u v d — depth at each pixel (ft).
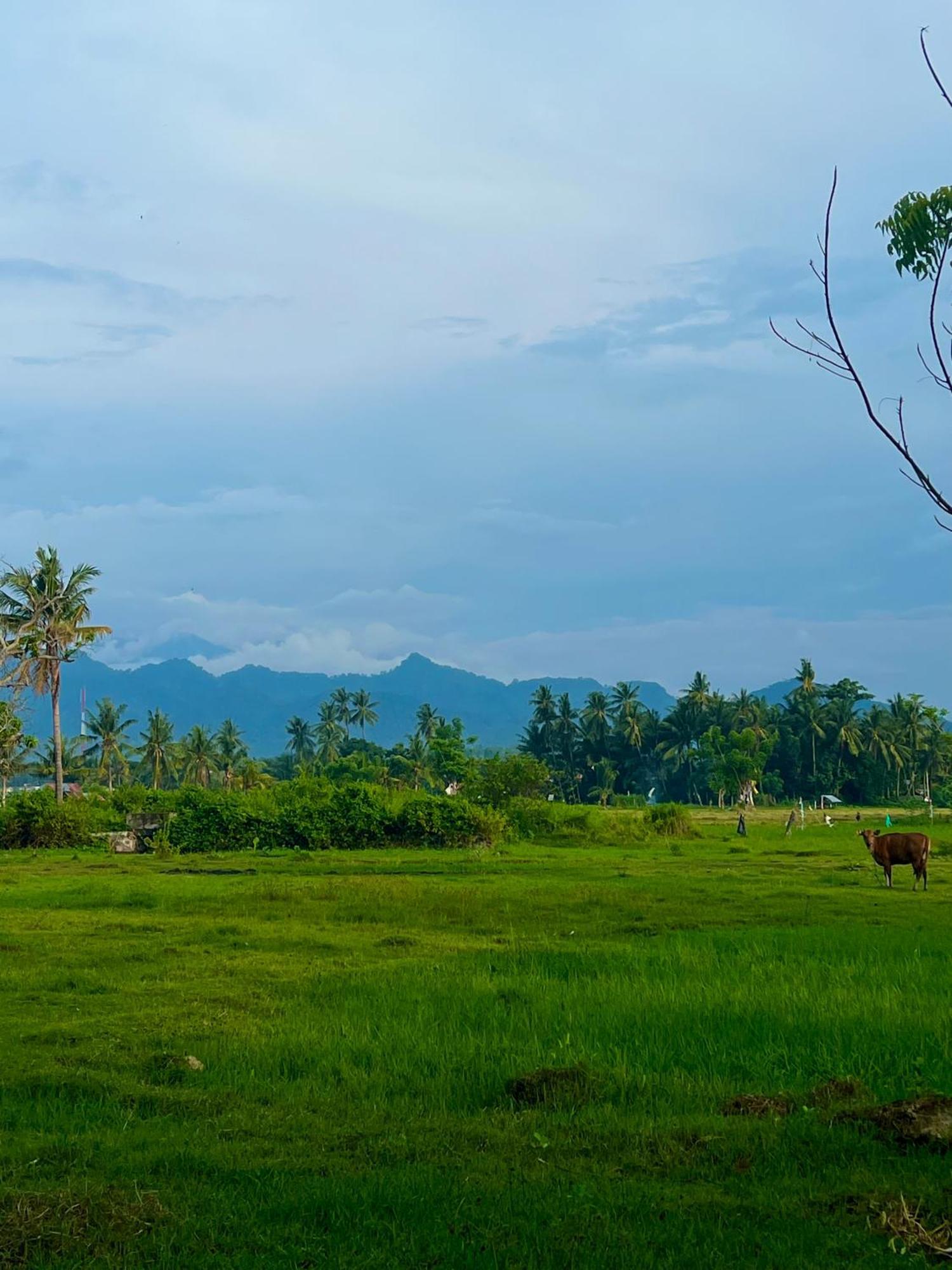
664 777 423.23
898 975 45.85
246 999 43.42
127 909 75.87
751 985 43.96
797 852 136.87
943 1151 24.61
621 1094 29.99
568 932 63.52
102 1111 29.09
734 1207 21.61
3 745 173.06
